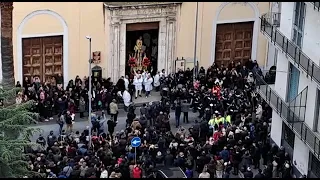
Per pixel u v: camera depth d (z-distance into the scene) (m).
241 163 41.78
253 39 56.78
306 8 40.56
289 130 43.41
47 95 48.59
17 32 50.28
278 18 46.59
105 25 52.31
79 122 48.47
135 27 53.41
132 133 42.59
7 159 32.03
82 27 51.81
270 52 56.84
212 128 44.53
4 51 41.84
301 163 41.81
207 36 55.44
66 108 48.56
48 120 48.34
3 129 33.53
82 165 37.91
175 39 54.59
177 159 40.53
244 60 56.66
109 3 51.84
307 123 41.00
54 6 50.69
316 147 38.91
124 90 51.44
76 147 40.81
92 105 49.66
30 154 36.62
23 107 34.75
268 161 42.34
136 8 52.56
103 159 39.75
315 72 38.97
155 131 43.28
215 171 40.31
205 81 52.59
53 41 51.56
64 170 37.72
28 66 51.34
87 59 52.47
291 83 43.03
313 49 40.09
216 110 47.34
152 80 52.81
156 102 48.66
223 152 41.16
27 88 49.53
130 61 54.00
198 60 55.69
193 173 41.03
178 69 54.94
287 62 42.97
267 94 44.09
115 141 41.91
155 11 53.31
